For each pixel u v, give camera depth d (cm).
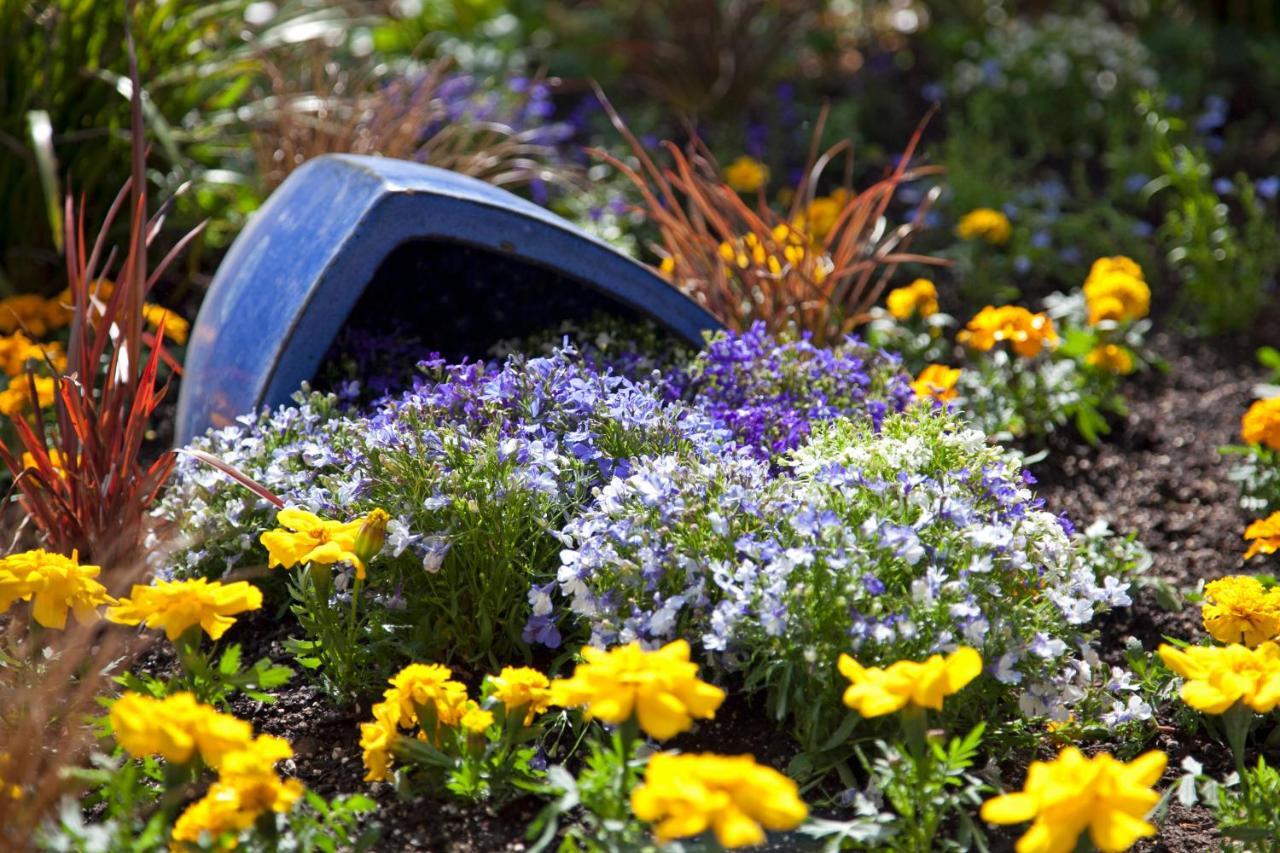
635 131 615
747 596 236
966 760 221
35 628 252
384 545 265
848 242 424
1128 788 181
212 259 479
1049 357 423
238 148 491
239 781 197
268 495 273
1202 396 443
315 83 515
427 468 269
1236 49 730
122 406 304
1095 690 266
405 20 655
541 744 251
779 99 645
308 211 342
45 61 437
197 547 291
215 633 227
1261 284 507
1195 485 382
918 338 430
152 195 466
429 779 238
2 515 308
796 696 239
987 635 241
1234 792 239
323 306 319
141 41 449
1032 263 529
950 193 565
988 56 695
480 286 371
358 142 471
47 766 237
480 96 560
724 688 261
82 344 305
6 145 442
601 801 208
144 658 287
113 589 266
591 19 711
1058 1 797
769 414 314
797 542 250
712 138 630
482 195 335
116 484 293
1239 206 581
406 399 291
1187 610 317
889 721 242
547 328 372
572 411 284
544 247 331
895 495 254
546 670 272
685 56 656
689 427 283
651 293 344
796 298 396
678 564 247
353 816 218
